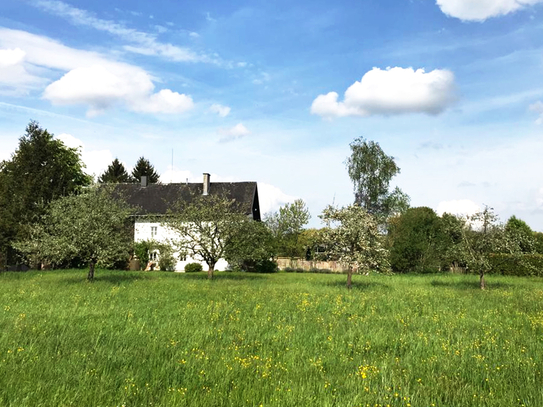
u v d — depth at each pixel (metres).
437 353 8.55
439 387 6.50
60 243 23.75
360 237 23.39
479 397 6.06
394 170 54.91
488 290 22.59
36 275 27.52
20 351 7.69
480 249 24.83
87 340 8.95
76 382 6.28
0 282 22.31
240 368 7.09
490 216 25.14
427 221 39.28
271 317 12.20
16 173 35.75
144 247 41.91
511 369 7.41
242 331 10.14
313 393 6.05
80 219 23.97
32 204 33.81
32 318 11.20
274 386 6.30
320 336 9.78
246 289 20.50
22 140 37.06
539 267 35.56
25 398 5.46
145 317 11.66
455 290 22.38
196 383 6.41
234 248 28.66
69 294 17.14
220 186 51.38
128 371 6.82
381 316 13.07
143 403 5.61
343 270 46.19
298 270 46.59
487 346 9.07
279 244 51.59
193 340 9.04
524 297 18.97
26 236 31.84
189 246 29.16
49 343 8.42
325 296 18.06
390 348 8.97
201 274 34.16
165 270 43.62
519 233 25.97
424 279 30.58
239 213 29.77
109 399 5.59
